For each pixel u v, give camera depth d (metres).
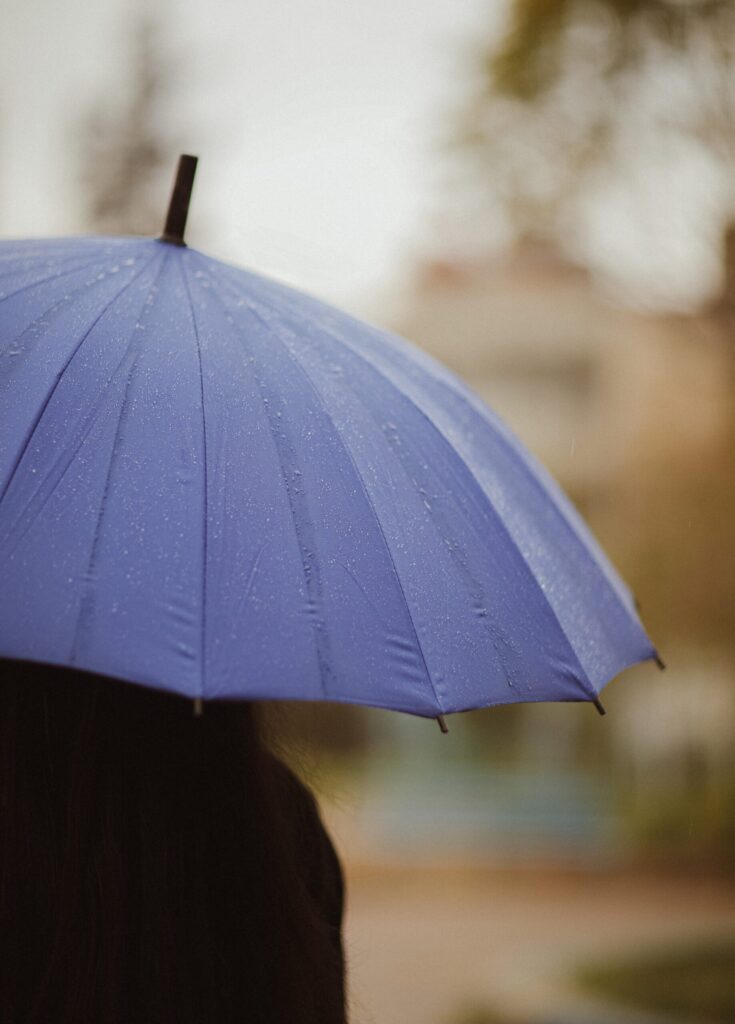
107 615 1.45
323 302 2.12
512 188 10.87
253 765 1.67
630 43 9.91
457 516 1.82
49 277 1.80
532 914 20.28
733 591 18.78
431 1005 12.48
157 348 1.70
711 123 10.05
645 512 19.33
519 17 10.23
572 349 38.03
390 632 1.61
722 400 14.77
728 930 17.86
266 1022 1.61
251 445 1.65
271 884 1.64
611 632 2.03
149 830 1.59
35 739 1.60
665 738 28.97
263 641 1.50
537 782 36.22
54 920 1.55
